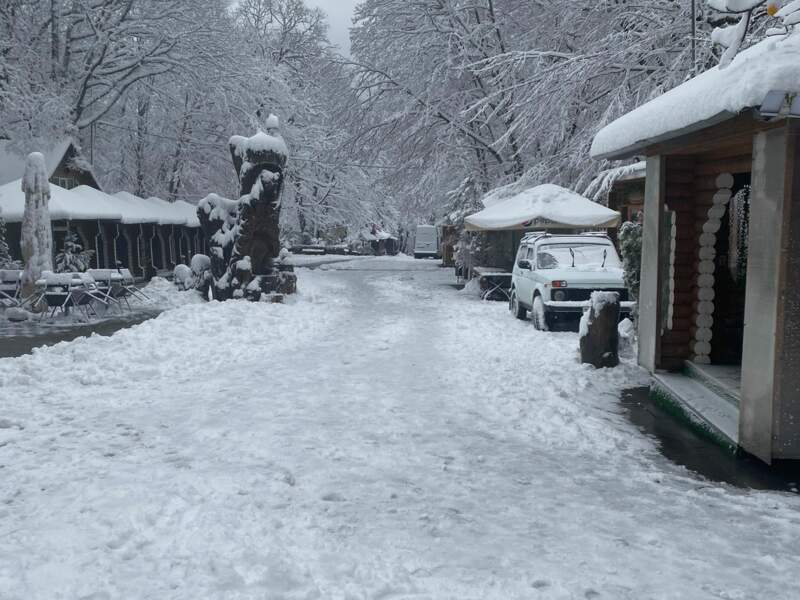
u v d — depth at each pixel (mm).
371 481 5328
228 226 19172
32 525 4379
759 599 3521
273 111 37844
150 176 37969
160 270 32062
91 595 3504
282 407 7715
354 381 9156
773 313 5418
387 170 34375
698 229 8375
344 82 32250
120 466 5609
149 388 8758
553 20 24281
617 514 4695
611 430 6863
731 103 4805
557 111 22141
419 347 12047
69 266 23172
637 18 20859
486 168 29891
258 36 47156
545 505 4859
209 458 5844
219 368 10117
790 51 4781
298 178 45000
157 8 33375
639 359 9023
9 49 30203
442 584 3633
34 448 6137
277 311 16109
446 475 5508
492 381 9062
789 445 5484
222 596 3484
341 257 58594
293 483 5262
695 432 6855
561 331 14125
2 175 27016
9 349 12305
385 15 30797
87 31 33156
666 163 8398
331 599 3480
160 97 35344
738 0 6391
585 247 15562
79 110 32688
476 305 19406
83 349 10539
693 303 8430
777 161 5309
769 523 4543
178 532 4281
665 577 3750
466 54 28266
